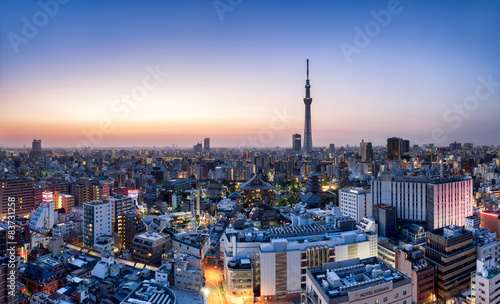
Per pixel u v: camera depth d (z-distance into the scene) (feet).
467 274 544.21
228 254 590.55
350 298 356.38
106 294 508.53
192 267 609.42
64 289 531.50
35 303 491.31
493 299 462.60
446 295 520.42
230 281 544.21
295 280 554.05
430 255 550.36
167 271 581.53
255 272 567.59
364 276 399.24
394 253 565.94
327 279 389.80
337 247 576.61
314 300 388.57
